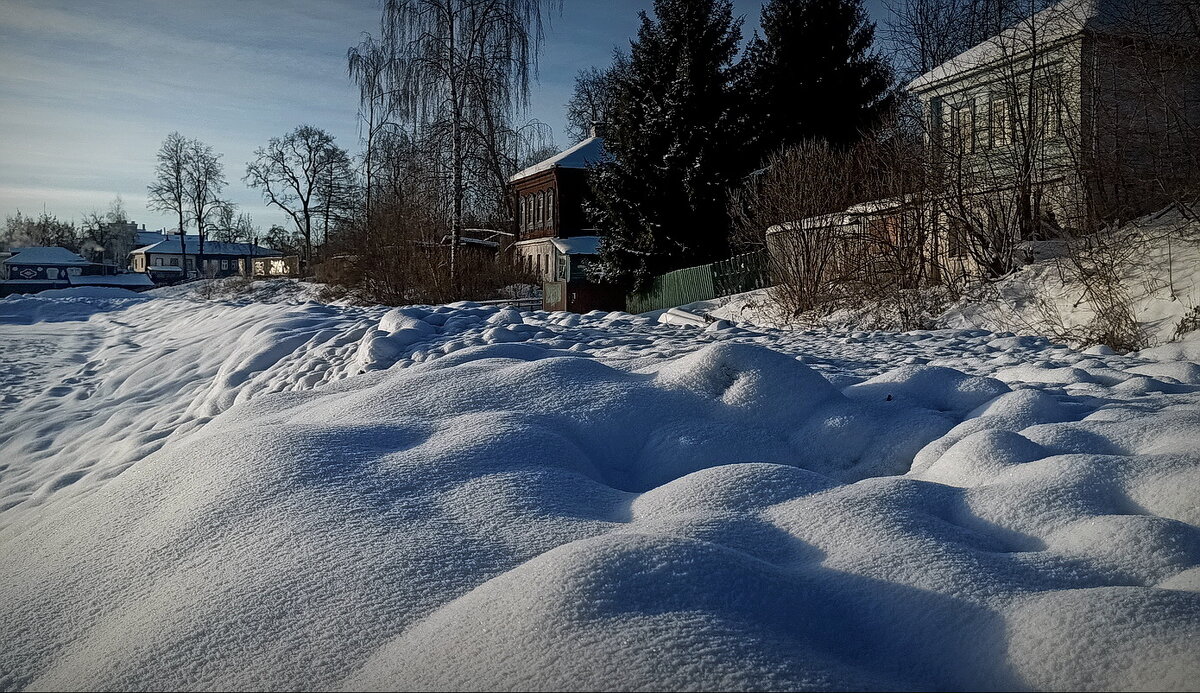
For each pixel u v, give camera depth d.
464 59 26.31
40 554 3.08
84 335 18.28
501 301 28.91
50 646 2.34
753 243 19.86
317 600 2.28
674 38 28.77
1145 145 13.78
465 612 2.06
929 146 16.50
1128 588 1.97
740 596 2.05
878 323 14.80
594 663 1.74
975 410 4.59
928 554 2.32
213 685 1.94
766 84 31.44
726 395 4.62
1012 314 13.75
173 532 2.88
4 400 10.54
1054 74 16.23
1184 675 1.61
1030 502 2.74
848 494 2.88
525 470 3.34
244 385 8.85
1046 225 15.42
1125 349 10.68
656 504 3.01
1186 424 3.50
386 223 26.80
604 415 4.38
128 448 6.92
